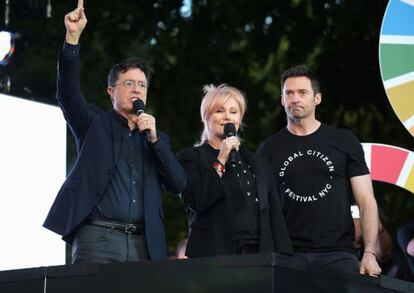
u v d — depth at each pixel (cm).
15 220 1923
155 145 1555
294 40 3034
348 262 1675
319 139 1720
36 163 1959
